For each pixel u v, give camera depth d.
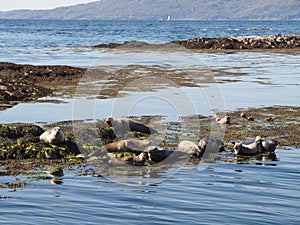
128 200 7.74
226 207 7.46
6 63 24.20
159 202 7.66
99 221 6.88
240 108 15.96
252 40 48.84
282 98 18.09
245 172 9.37
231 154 10.70
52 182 8.62
